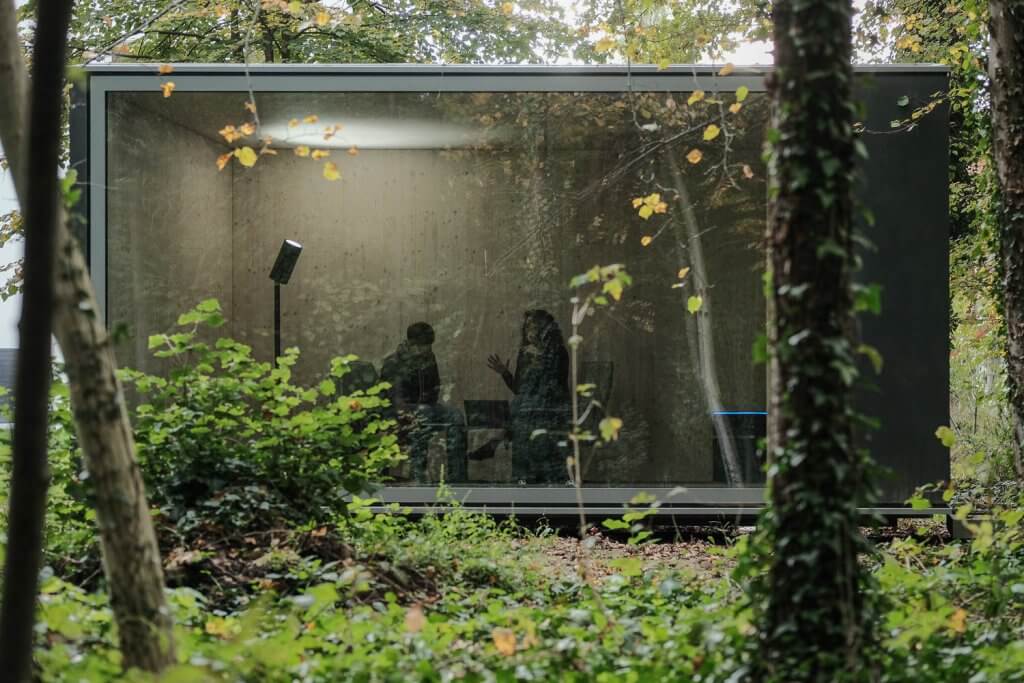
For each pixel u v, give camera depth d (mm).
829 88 4285
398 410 10938
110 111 10883
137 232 10844
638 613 6246
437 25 20328
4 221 16500
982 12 10164
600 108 10992
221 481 7219
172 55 19703
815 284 4293
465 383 10953
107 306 10781
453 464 10961
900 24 14516
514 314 10961
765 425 10836
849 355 4297
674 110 10930
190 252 10852
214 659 4285
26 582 3590
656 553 9742
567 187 10977
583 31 10422
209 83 10922
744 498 10836
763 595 4531
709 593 6543
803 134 4289
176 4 7879
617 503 10898
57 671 4258
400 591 6969
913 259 10992
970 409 16344
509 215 10984
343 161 10977
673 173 10914
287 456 7523
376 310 10953
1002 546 6395
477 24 20281
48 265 3682
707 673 4621
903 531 11594
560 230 10961
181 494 7203
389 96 11000
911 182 11023
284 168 10945
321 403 10852
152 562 4266
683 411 10875
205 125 10898
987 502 9859
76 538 6730
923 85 11055
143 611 4215
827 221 4285
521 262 10969
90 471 4207
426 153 10992
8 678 3559
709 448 10859
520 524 11469
